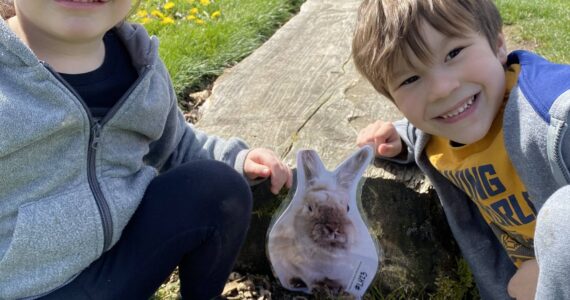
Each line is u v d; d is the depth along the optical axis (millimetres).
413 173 602
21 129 408
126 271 469
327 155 614
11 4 467
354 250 556
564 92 438
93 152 449
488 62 481
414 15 468
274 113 708
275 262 567
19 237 419
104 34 479
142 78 466
